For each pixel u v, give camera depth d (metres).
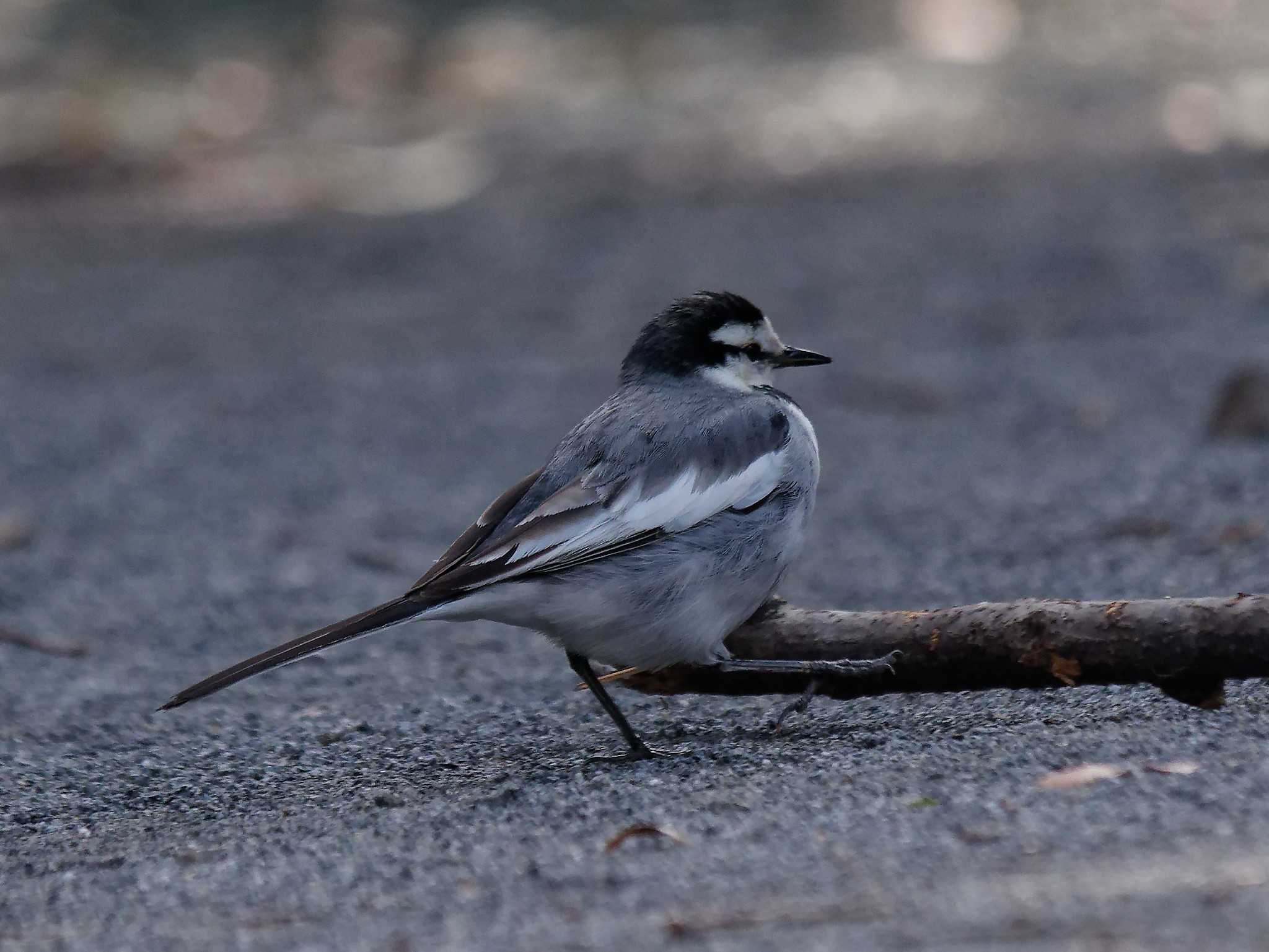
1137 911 4.94
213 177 38.09
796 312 23.17
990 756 6.80
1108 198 29.47
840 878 5.51
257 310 25.89
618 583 7.55
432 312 24.97
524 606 7.53
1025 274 24.12
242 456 17.92
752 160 36.66
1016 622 7.48
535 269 27.53
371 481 16.58
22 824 7.48
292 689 9.99
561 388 20.06
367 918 5.63
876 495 14.55
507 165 37.88
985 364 19.47
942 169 34.25
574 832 6.37
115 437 18.94
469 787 7.42
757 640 8.13
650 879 5.70
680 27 56.12
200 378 21.78
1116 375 18.30
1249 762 6.32
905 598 10.97
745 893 5.46
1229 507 12.18
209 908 5.92
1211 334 19.75
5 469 17.75
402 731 8.76
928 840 5.80
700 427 7.91
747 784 6.80
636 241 29.30
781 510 7.96
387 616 7.35
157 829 7.23
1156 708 7.38
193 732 9.02
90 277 29.06
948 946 4.85
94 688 10.20
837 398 18.72
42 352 23.78
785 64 50.03
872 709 8.30
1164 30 52.88
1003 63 49.03
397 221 32.78
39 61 48.12
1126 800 5.99
